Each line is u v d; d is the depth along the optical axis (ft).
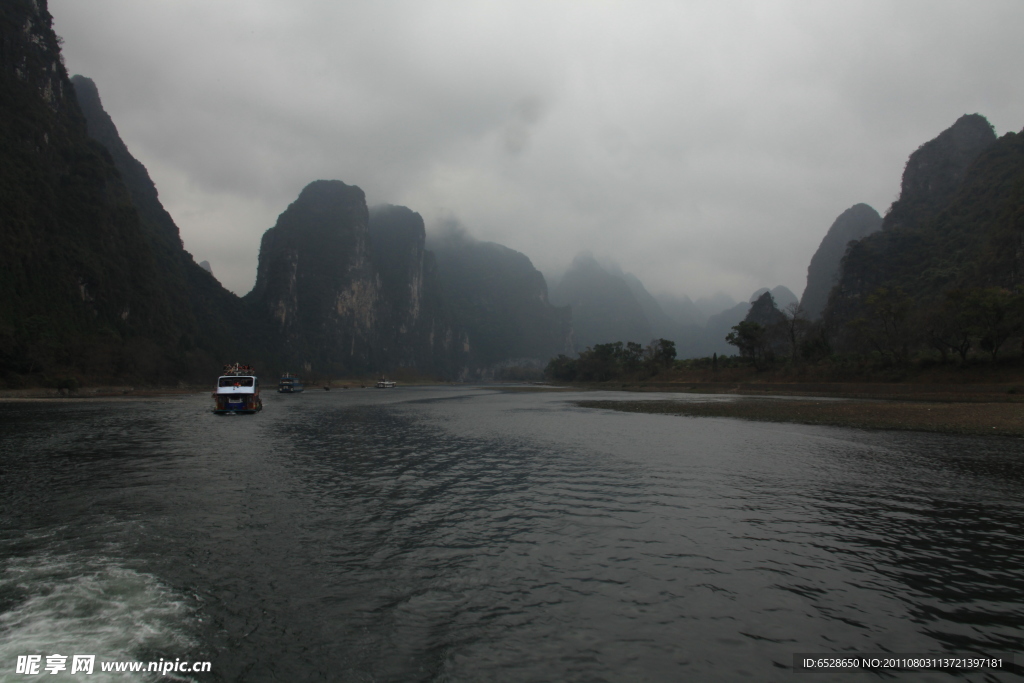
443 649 20.84
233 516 40.22
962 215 536.01
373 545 33.71
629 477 57.16
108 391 298.76
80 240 392.47
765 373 325.21
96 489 49.39
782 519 40.29
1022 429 96.63
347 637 21.74
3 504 43.45
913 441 86.33
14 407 180.75
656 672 19.27
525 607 24.77
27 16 438.81
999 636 22.33
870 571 29.76
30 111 400.06
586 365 576.61
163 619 23.04
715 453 74.84
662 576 28.76
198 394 331.16
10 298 295.07
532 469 62.23
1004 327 191.83
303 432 104.63
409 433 103.71
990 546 34.04
